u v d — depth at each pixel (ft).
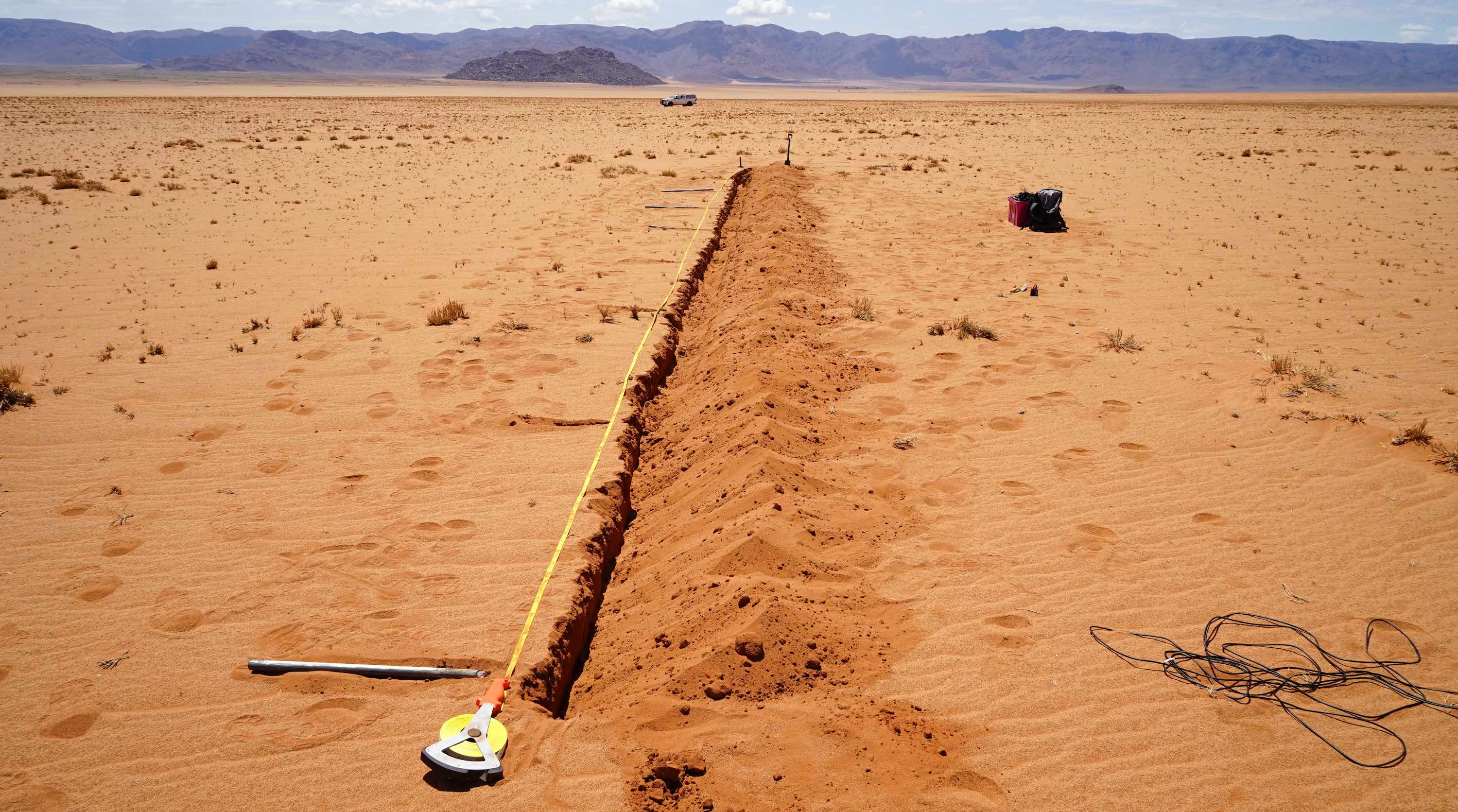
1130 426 26.12
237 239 56.29
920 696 14.67
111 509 21.56
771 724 13.96
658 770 13.01
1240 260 49.70
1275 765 13.14
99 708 14.60
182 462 24.23
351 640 16.37
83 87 495.00
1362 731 13.82
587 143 130.72
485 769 12.83
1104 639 16.22
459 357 32.96
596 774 13.07
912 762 13.16
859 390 29.45
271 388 29.99
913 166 97.91
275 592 17.98
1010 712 14.32
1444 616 16.69
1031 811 12.28
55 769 13.25
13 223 60.64
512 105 286.25
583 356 33.09
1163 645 16.03
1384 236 55.98
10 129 148.05
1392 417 25.81
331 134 145.38
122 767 13.29
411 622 16.97
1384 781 12.79
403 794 12.69
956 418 26.96
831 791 12.60
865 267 48.19
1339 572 18.26
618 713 14.52
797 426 25.54
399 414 27.73
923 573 18.44
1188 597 17.51
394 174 90.89
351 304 40.93
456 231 59.21
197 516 21.20
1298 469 23.02
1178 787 12.71
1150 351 32.89
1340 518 20.47
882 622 16.80
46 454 24.61
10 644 16.25
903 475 23.20
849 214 65.21
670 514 22.24
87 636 16.53
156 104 249.14
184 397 29.12
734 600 16.52
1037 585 18.01
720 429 25.49
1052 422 26.50
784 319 35.78
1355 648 15.84
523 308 39.96
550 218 64.08
